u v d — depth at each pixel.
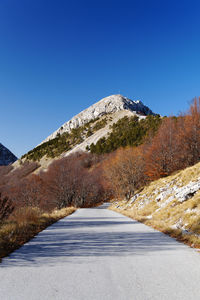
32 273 3.94
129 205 24.62
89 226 10.80
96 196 70.31
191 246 6.17
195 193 11.62
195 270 4.12
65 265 4.41
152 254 5.30
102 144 159.00
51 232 8.88
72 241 6.92
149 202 19.06
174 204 12.42
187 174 17.08
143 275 3.84
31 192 58.62
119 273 3.94
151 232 8.73
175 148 35.75
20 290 3.21
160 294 3.07
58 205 54.06
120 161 37.00
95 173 74.56
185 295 3.04
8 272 4.00
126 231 9.02
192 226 7.97
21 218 10.66
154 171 35.38
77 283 3.47
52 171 59.72
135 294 3.07
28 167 184.62
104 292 3.13
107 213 21.59
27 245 6.33
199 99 35.44
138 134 135.25
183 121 37.47
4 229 7.92
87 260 4.77
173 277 3.75
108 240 7.05
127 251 5.61
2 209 9.87
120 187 35.66
